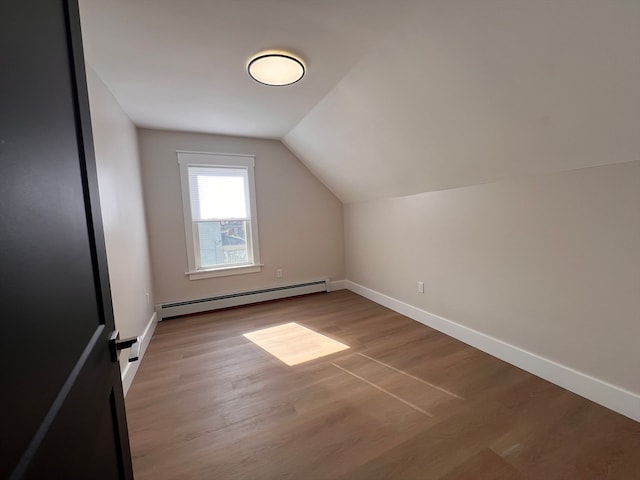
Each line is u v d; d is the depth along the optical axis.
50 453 0.43
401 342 2.37
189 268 3.20
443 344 2.31
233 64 1.80
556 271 1.70
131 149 2.52
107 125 1.91
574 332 1.63
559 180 1.65
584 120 1.35
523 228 1.86
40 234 0.46
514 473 1.15
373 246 3.48
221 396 1.70
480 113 1.66
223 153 3.27
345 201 3.92
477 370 1.91
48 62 0.54
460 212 2.30
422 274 2.75
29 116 0.45
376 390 1.72
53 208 0.52
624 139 1.31
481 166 1.98
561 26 1.12
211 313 3.21
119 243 1.94
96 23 1.38
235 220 3.42
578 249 1.59
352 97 2.14
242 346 2.37
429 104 1.82
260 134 3.25
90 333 0.66
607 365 1.50
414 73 1.68
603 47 1.10
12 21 0.42
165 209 3.05
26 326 0.41
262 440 1.36
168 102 2.29
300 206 3.76
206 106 2.41
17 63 0.43
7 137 0.39
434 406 1.56
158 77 1.91
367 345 2.33
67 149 0.61
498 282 2.04
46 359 0.45
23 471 0.36
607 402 1.50
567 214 1.62
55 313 0.49
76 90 0.68
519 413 1.49
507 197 1.94
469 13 1.26
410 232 2.87
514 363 1.96
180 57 1.70
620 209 1.41
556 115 1.41
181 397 1.70
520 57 1.30
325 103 2.35
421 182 2.56
